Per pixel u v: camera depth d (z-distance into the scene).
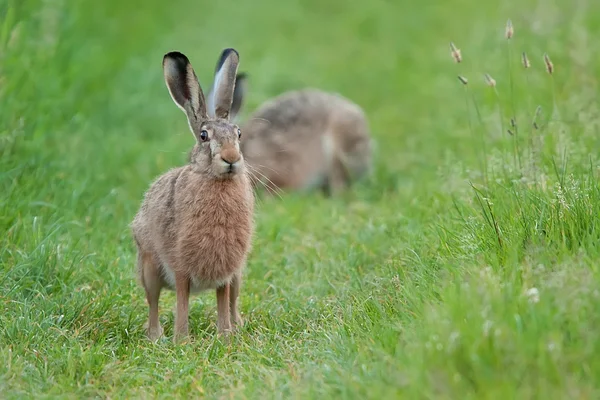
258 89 23.92
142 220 12.10
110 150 17.73
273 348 10.45
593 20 20.27
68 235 13.72
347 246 14.02
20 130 15.23
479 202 11.64
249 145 19.28
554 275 8.91
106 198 15.23
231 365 10.09
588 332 8.07
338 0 32.69
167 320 12.36
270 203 17.36
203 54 26.09
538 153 13.03
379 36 28.56
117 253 13.63
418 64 25.42
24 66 16.52
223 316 11.71
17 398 9.25
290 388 8.80
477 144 16.39
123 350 10.92
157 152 18.02
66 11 19.91
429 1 30.70
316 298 12.03
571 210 10.50
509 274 9.38
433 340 8.25
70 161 16.03
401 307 9.97
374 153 20.05
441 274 10.29
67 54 19.06
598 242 9.78
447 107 21.34
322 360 9.44
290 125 19.72
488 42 21.69
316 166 19.83
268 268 13.72
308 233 15.30
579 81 17.14
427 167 17.91
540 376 7.68
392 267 11.83
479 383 7.71
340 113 19.91
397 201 16.44
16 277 12.15
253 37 28.62
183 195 11.45
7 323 10.92
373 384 8.25
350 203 17.67
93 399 9.48
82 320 11.55
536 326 8.12
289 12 31.03
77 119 17.56
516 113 16.41
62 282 12.23
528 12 21.08
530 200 11.14
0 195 13.88
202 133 11.52
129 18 28.16
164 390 9.59
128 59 23.66
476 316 8.33
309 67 26.17
